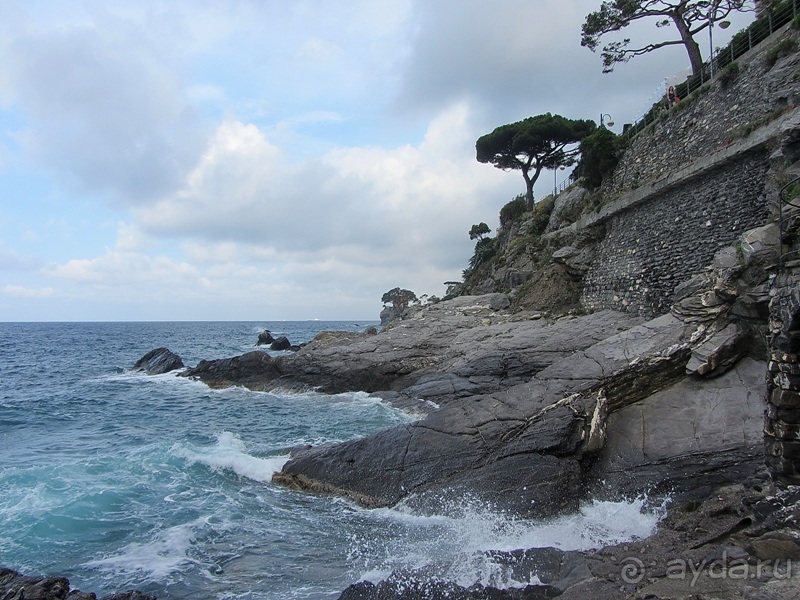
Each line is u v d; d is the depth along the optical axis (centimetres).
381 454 1387
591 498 1191
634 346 1522
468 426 1391
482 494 1204
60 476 1408
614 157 2619
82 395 3009
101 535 1070
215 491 1339
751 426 1193
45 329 16050
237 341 8962
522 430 1324
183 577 906
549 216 3891
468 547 998
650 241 2145
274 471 1462
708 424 1253
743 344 1373
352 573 912
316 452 1478
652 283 2116
